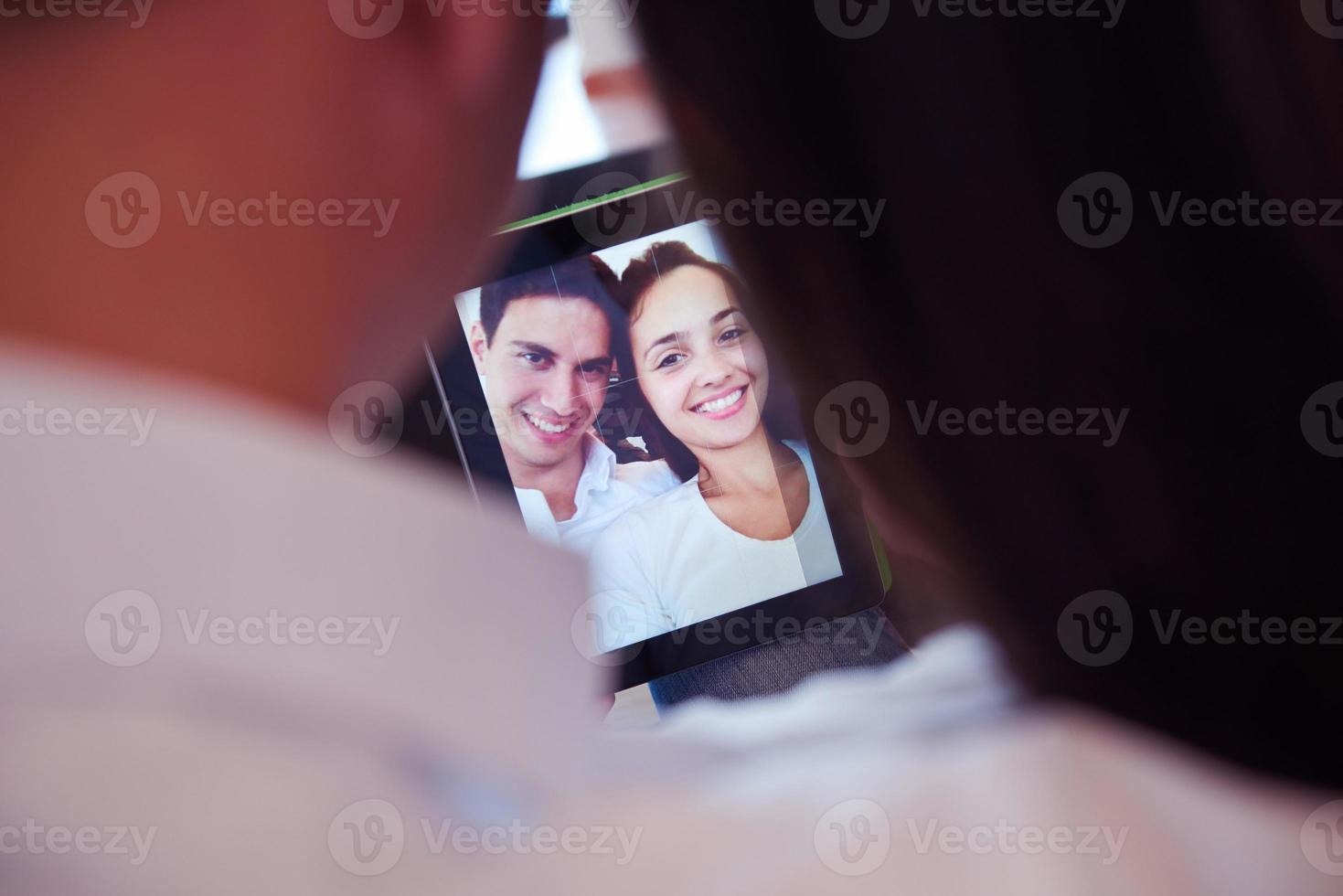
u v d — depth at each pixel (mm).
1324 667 225
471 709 263
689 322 820
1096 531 225
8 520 250
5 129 251
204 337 263
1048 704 247
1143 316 217
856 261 220
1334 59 216
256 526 258
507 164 275
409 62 261
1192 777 240
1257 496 220
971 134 212
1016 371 220
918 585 249
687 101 220
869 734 266
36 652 246
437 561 268
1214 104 214
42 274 256
